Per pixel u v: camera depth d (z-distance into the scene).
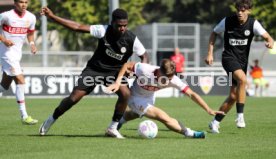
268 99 70.31
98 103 60.56
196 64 102.06
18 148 27.19
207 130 35.44
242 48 33.84
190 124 39.09
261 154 25.67
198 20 148.50
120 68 30.58
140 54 30.12
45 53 81.56
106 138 30.69
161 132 33.53
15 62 38.16
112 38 29.80
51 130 34.62
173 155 25.17
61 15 106.31
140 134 30.56
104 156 24.81
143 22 108.06
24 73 71.19
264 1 105.25
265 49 103.06
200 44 107.06
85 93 30.69
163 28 101.56
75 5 105.12
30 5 101.56
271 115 46.16
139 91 30.31
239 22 33.50
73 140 29.86
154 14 150.62
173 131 31.78
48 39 109.50
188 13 150.25
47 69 74.81
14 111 49.84
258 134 32.84
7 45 36.53
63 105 31.02
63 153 25.62
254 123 39.25
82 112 48.59
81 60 84.38
